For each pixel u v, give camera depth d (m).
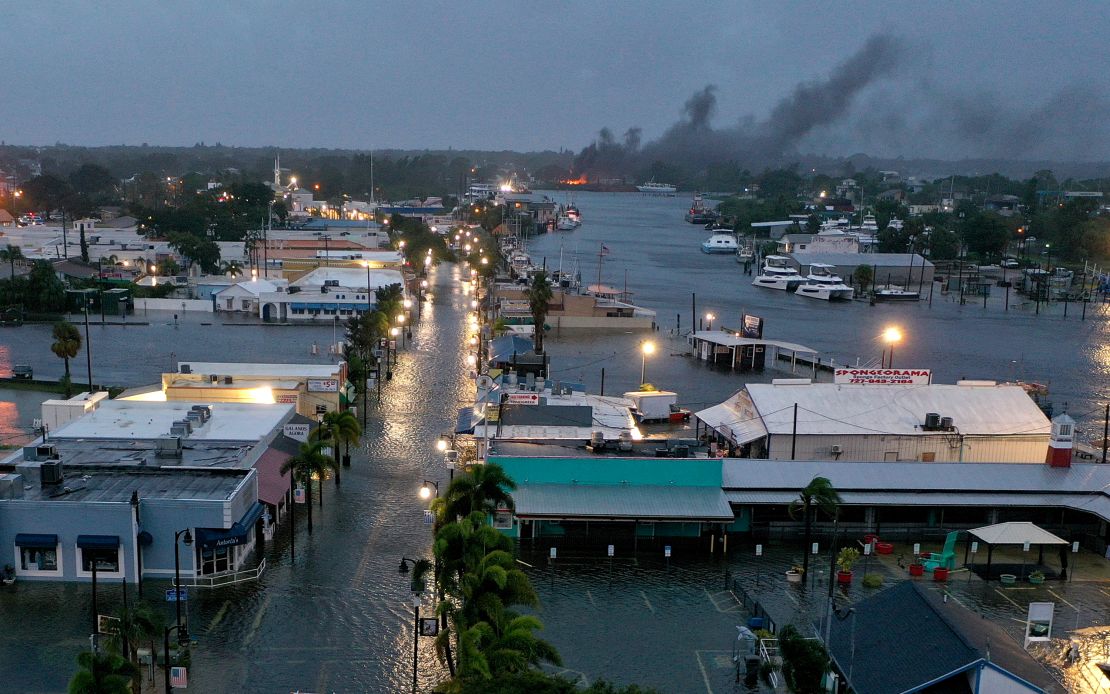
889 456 98.50
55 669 56.62
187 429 86.62
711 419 107.69
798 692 52.81
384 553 76.44
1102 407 145.00
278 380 109.81
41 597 66.56
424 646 61.59
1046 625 64.06
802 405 101.56
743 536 83.88
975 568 77.62
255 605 66.75
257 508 75.31
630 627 65.38
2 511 68.25
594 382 149.12
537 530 80.69
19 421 113.94
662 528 81.62
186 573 69.69
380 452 103.81
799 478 85.44
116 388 126.88
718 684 57.81
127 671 50.47
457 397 130.62
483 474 64.94
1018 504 83.69
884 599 58.19
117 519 68.50
